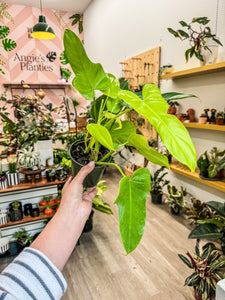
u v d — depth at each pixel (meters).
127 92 0.59
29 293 0.35
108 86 0.72
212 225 1.91
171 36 3.19
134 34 4.20
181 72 2.68
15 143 2.61
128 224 0.54
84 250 2.34
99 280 1.94
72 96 7.18
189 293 1.78
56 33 6.85
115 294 1.80
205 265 1.54
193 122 2.88
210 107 2.68
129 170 4.18
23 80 6.63
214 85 2.58
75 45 0.64
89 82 0.71
